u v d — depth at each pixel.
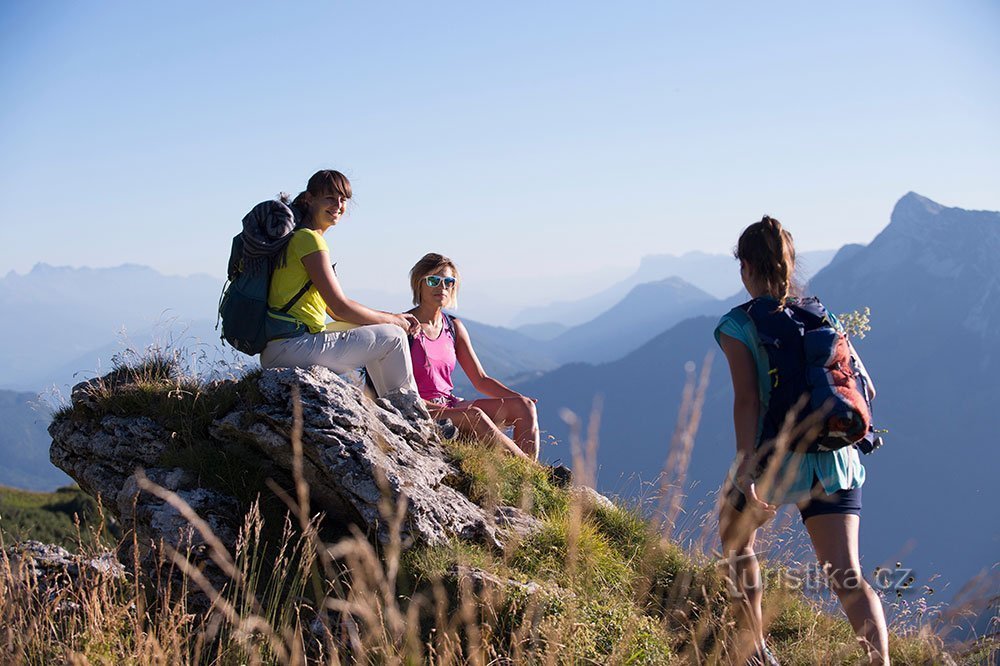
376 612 4.65
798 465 4.45
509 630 4.68
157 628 4.59
